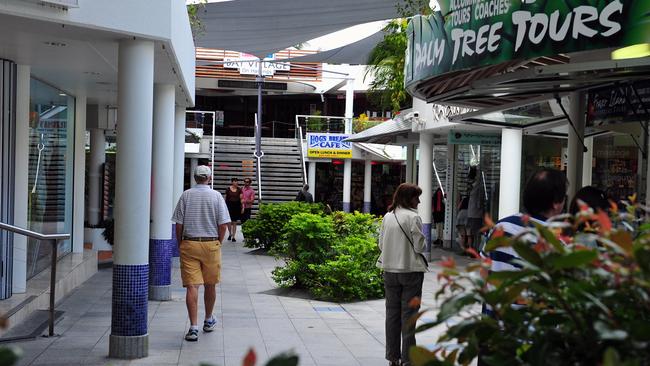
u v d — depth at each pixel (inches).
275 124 1926.7
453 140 730.8
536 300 97.2
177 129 655.8
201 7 617.3
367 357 318.7
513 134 632.4
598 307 87.4
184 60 440.1
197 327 349.4
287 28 730.8
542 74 269.6
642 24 241.8
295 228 510.9
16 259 394.0
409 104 979.9
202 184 351.3
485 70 317.4
